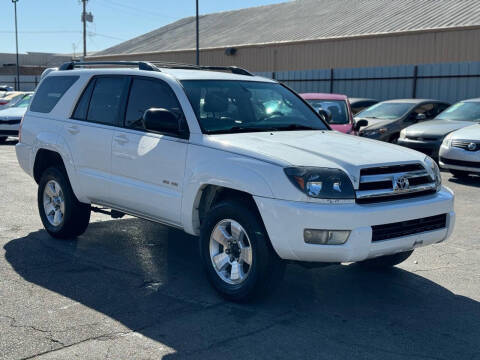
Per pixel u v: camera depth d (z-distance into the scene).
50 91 6.79
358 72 26.09
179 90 5.23
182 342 3.91
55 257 5.88
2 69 69.81
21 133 6.98
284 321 4.30
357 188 4.29
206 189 5.00
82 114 6.21
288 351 3.80
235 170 4.51
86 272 5.40
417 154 4.92
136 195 5.43
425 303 4.75
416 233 4.58
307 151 4.57
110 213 6.30
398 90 24.67
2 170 12.19
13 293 4.81
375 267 5.64
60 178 6.37
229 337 4.00
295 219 4.18
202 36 38.78
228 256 4.75
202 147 4.86
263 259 4.41
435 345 3.94
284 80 29.59
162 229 7.14
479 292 5.04
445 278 5.41
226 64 33.09
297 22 33.62
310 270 5.60
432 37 23.39
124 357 3.67
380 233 4.34
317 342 3.95
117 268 5.54
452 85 22.94
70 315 4.35
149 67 5.71
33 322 4.21
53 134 6.41
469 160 10.87
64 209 6.36
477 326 4.29
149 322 4.24
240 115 5.37
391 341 3.99
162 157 5.15
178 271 5.48
